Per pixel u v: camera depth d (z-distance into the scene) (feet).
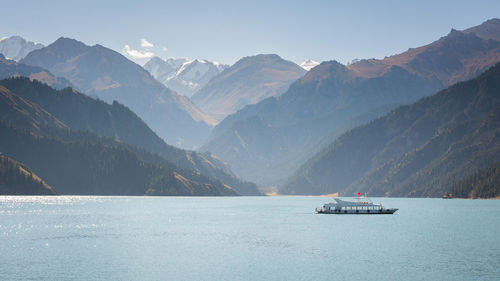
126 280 298.35
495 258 375.04
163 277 307.17
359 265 346.54
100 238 474.49
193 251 401.29
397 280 303.89
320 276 312.50
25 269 324.60
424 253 396.78
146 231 540.52
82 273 314.96
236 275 314.14
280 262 356.38
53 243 437.17
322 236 504.43
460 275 316.81
